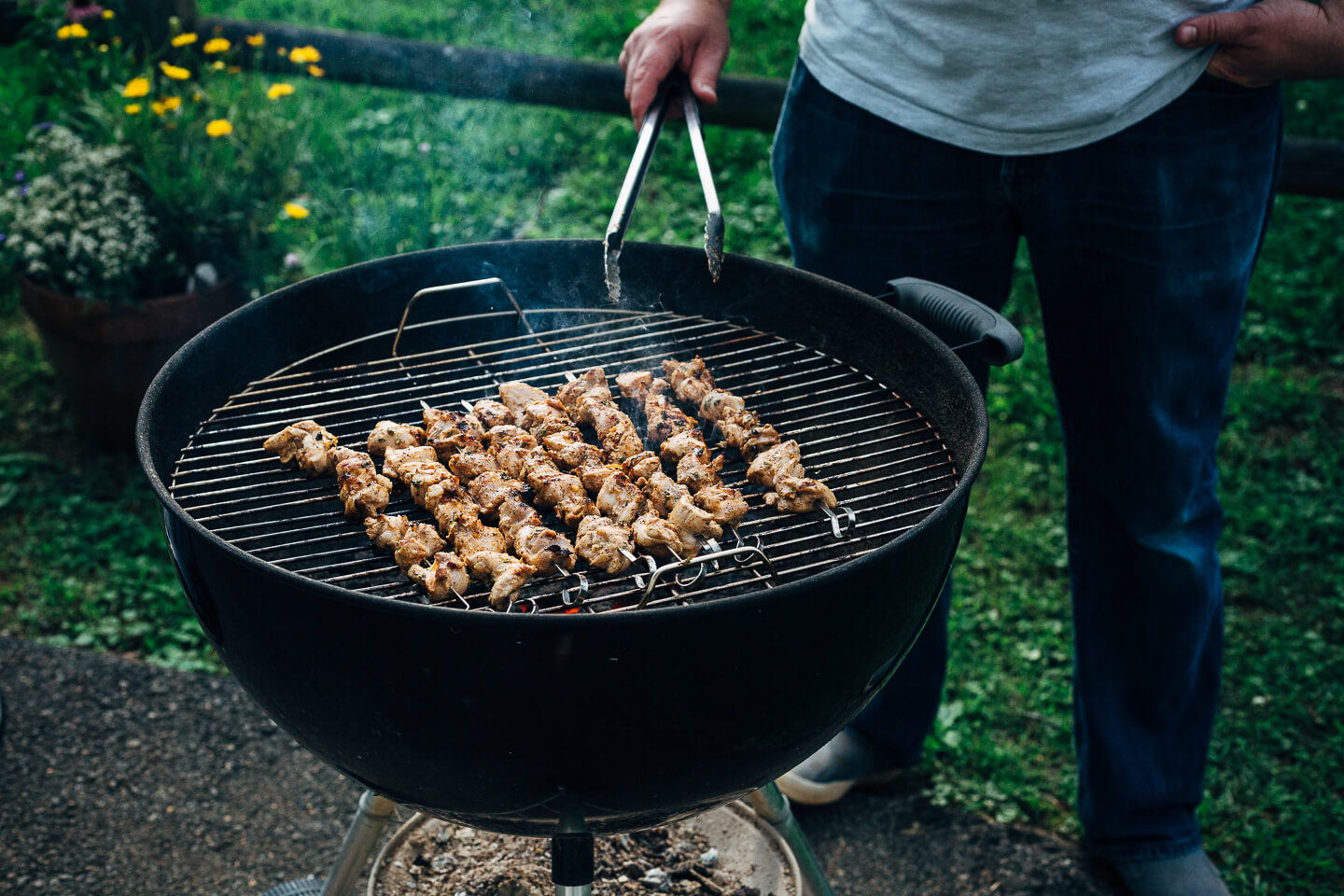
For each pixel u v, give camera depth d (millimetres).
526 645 1130
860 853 2371
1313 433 3619
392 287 2012
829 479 1691
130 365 3266
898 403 1843
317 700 1283
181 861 2320
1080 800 2330
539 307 2137
